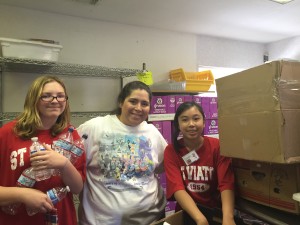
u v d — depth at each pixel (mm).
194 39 3320
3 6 2314
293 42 3525
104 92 2777
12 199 929
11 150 1030
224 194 1168
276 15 2688
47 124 1104
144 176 1322
